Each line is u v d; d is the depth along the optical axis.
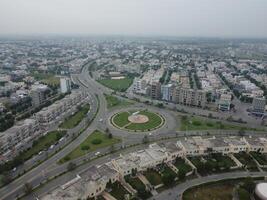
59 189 194.25
